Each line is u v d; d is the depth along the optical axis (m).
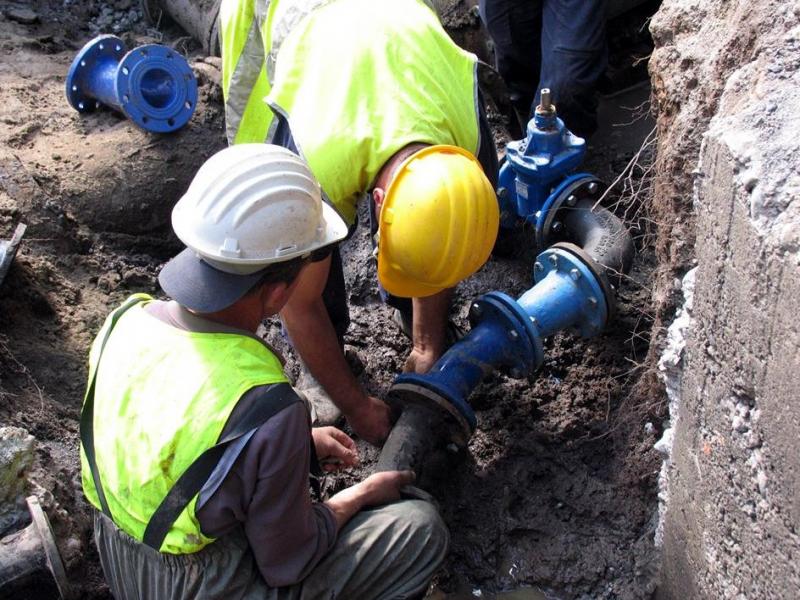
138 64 3.87
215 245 1.93
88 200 3.86
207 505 1.90
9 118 4.11
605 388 3.20
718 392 2.04
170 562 2.05
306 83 2.47
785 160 1.74
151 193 3.95
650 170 3.23
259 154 1.98
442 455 3.00
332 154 2.35
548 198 3.26
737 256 1.86
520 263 3.76
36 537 2.38
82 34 5.16
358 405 2.76
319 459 2.56
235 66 2.87
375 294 3.73
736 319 1.89
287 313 2.49
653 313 3.20
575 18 3.71
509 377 3.28
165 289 1.99
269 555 2.02
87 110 4.21
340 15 2.52
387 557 2.30
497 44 4.09
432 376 2.78
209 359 1.94
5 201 3.62
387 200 2.34
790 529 1.74
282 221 1.95
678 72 2.51
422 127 2.38
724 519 2.09
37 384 3.03
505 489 2.96
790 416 1.67
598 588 2.76
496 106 4.49
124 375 1.99
